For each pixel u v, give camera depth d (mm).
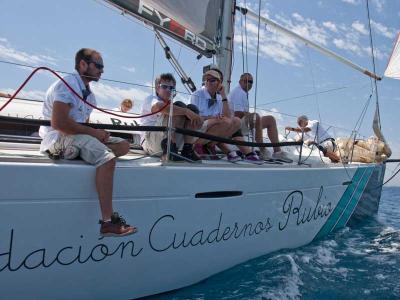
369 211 6156
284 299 2846
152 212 2510
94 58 2373
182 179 2607
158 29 4020
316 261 3738
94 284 2389
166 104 2631
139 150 3297
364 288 3234
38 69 2102
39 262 2131
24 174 1999
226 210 2963
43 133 2521
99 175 2182
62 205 2137
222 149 3729
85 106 2418
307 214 3980
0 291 2057
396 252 4332
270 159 4039
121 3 3578
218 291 2893
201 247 2887
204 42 4422
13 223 2004
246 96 4266
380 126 6441
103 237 2324
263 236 3439
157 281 2699
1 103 3344
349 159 5520
